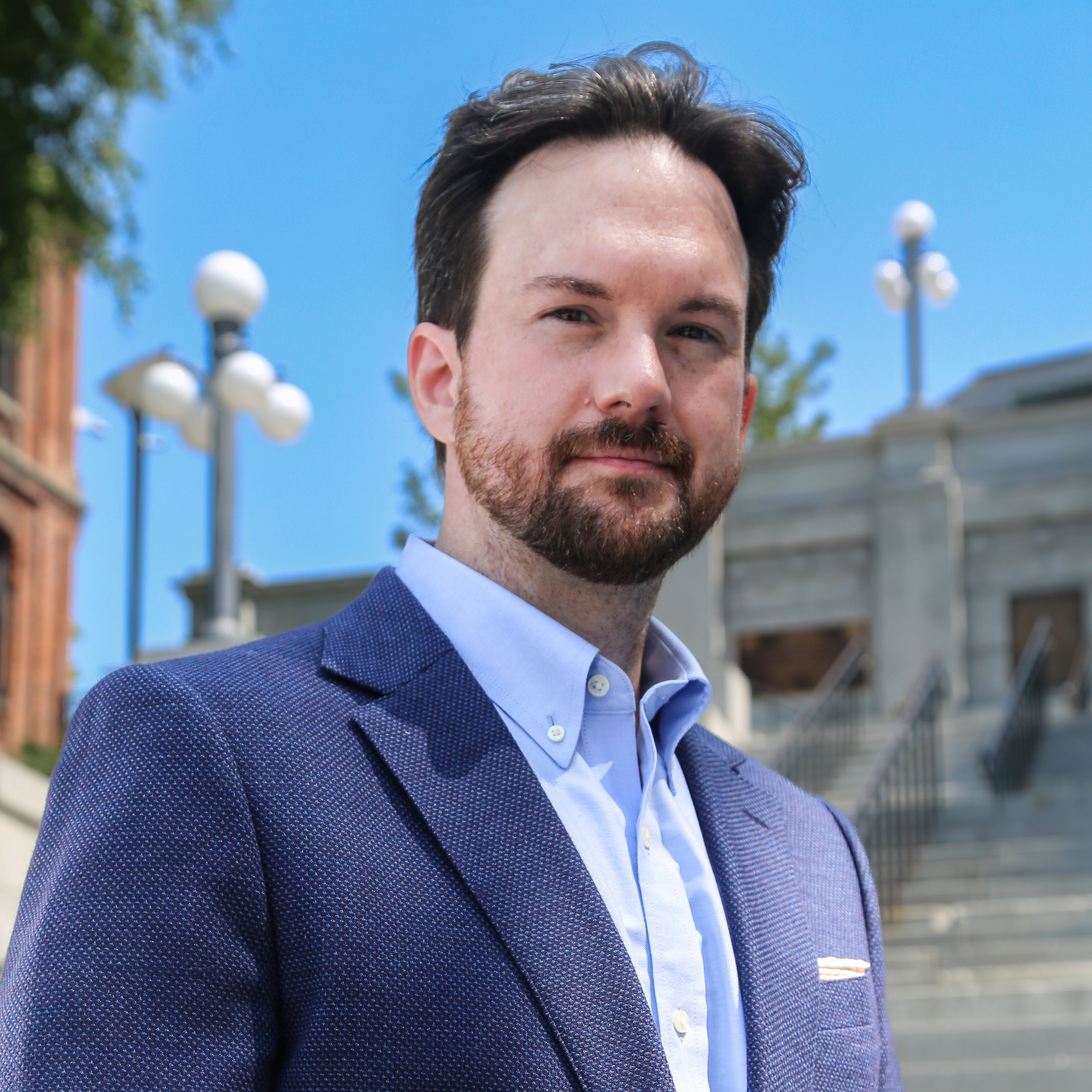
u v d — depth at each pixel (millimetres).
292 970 1208
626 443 1495
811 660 14859
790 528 15109
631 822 1498
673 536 1513
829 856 1767
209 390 8305
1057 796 8781
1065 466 14766
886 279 15086
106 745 1271
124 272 10016
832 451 15383
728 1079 1409
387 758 1341
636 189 1562
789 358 24938
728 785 1736
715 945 1480
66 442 19312
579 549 1485
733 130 1693
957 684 14039
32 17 9367
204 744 1256
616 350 1513
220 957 1177
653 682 1733
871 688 14375
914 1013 5938
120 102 9766
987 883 7414
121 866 1183
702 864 1538
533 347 1519
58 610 18672
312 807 1267
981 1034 5496
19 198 9641
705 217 1592
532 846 1324
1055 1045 5383
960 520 14758
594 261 1516
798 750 10281
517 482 1504
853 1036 1549
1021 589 14500
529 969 1240
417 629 1502
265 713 1319
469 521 1601
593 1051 1223
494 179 1614
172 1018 1142
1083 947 6398
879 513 14758
